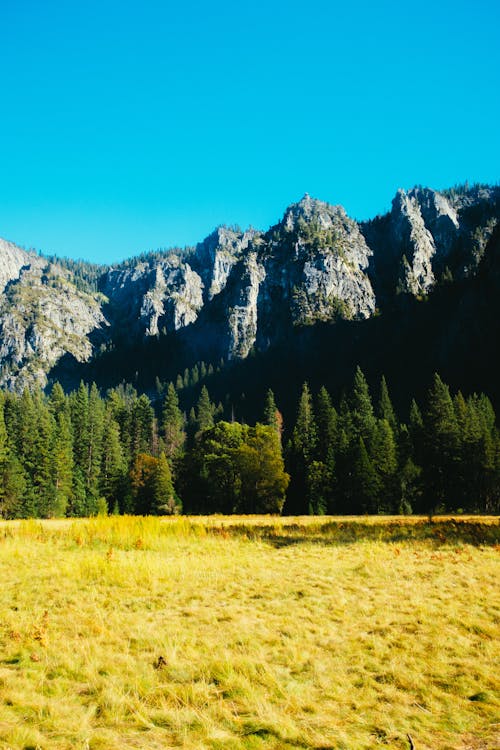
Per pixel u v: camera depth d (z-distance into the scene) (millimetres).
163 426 106188
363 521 28062
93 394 114938
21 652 6250
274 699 5055
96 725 4547
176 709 4809
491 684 5414
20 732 4285
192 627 7273
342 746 4199
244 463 54719
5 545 15281
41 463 63625
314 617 7684
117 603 8594
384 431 68250
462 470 59594
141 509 65250
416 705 4984
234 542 17172
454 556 13000
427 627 7176
